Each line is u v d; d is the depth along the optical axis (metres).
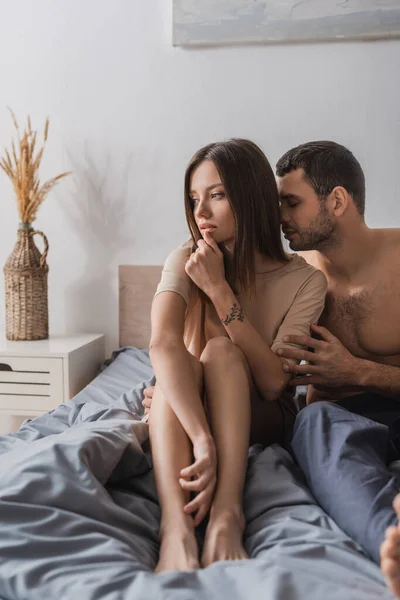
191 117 2.57
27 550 0.87
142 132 2.60
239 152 1.43
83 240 2.67
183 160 2.58
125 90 2.59
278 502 1.07
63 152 2.65
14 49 2.64
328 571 0.84
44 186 2.48
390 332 1.58
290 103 2.51
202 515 1.05
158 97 2.58
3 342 2.43
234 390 1.21
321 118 2.50
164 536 0.99
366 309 1.59
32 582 0.82
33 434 1.49
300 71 2.49
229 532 0.98
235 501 1.06
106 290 2.67
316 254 1.72
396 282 1.58
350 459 1.06
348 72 2.47
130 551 0.91
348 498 1.00
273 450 1.26
